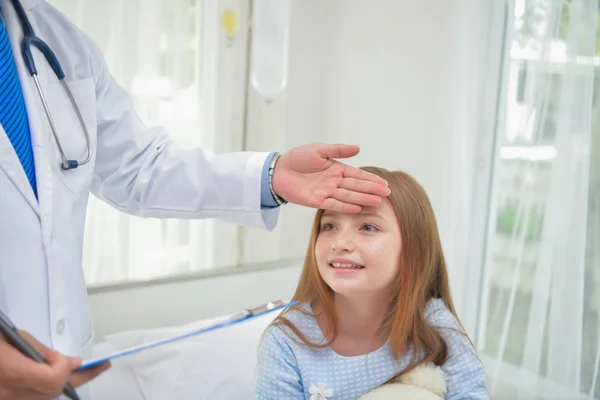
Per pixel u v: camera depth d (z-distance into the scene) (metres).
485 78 1.49
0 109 0.77
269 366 0.92
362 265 0.85
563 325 1.40
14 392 0.59
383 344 0.91
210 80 1.61
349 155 0.87
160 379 1.22
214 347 1.31
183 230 1.60
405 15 1.63
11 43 0.84
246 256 1.73
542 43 1.39
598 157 1.34
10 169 0.75
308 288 0.99
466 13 1.48
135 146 0.97
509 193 1.49
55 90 0.87
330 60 1.81
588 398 1.39
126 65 1.46
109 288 1.39
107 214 1.46
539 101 1.41
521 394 1.48
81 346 0.85
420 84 1.61
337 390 0.88
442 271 0.99
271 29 1.68
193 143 1.60
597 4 1.30
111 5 1.41
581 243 1.37
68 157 0.86
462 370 0.89
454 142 1.53
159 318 1.46
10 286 0.76
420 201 0.93
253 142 1.71
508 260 1.50
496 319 1.53
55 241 0.79
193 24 1.55
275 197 0.95
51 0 1.34
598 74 1.32
